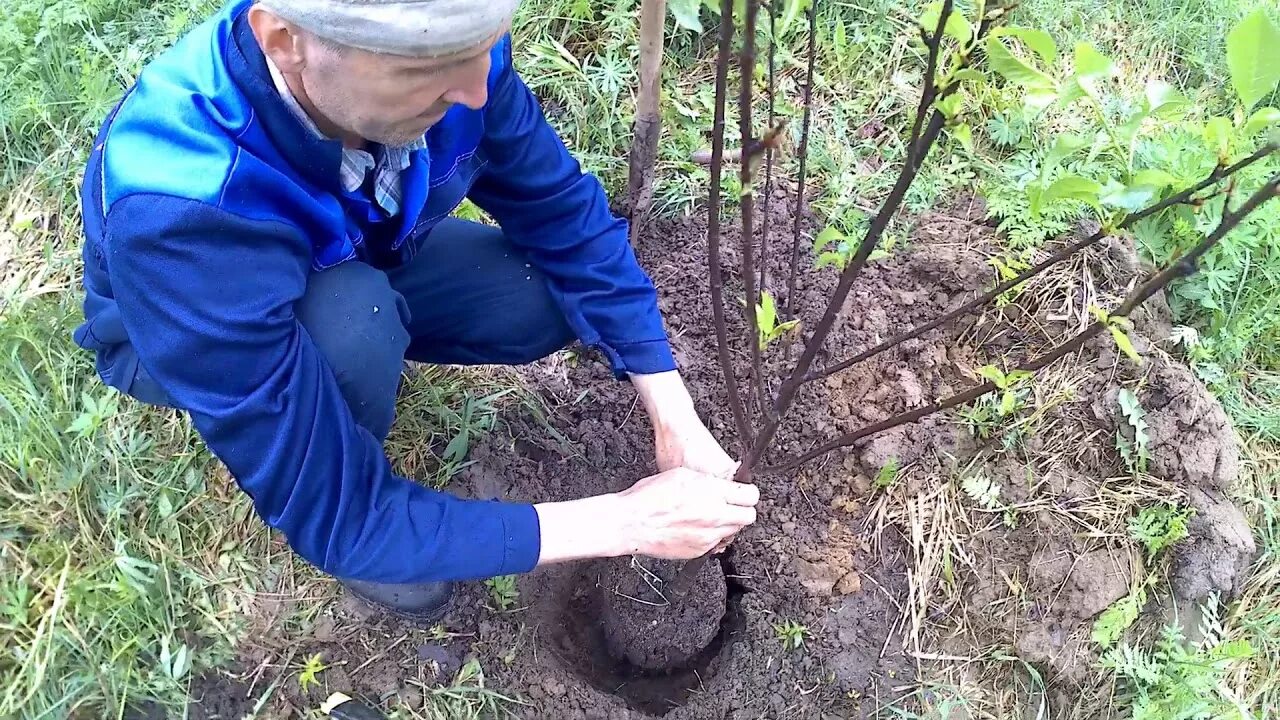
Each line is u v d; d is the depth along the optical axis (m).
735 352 2.08
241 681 1.74
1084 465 1.95
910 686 1.81
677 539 1.41
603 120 2.37
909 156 0.89
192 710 1.71
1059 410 1.99
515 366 2.09
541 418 2.02
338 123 1.15
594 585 2.01
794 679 1.83
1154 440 1.92
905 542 1.92
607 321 1.70
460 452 1.92
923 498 1.94
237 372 1.19
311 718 1.72
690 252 2.22
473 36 1.00
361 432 1.35
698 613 1.85
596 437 2.02
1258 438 2.07
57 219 2.24
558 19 2.51
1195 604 1.85
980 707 1.79
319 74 1.04
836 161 2.35
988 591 1.87
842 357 2.05
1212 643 1.83
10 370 1.94
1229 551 1.84
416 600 1.75
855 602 1.88
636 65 2.43
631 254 1.76
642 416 2.06
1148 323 2.09
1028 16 2.58
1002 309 2.08
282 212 1.23
